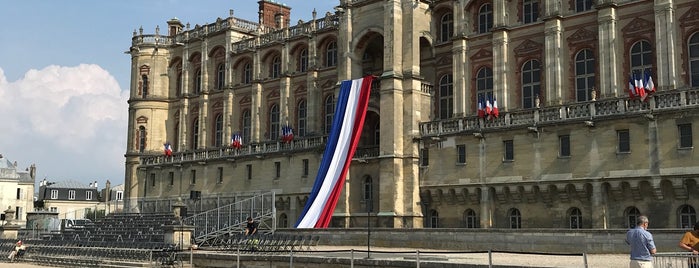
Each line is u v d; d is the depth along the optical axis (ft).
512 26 190.19
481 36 196.03
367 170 207.41
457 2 201.36
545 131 170.81
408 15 202.69
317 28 244.83
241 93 269.85
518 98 187.21
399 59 201.98
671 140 150.71
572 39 178.09
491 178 179.93
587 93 174.29
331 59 241.96
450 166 189.06
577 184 163.73
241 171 252.42
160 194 283.59
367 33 212.43
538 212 172.45
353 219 208.03
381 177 198.18
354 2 216.95
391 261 109.81
